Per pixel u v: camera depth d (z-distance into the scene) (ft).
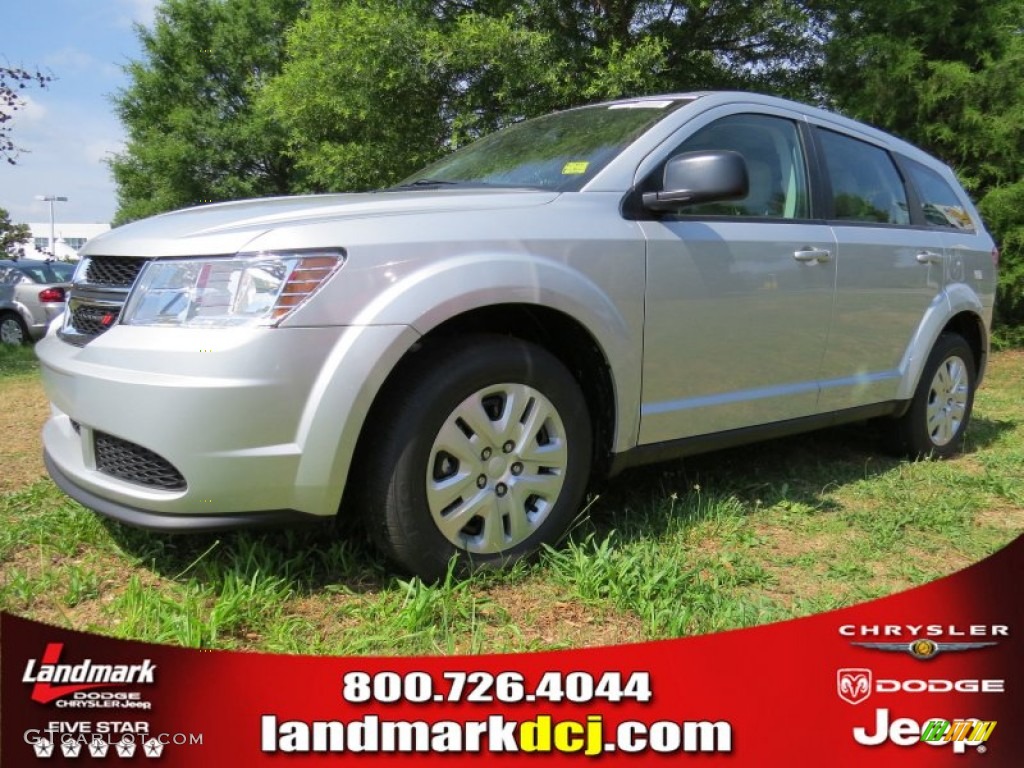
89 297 8.61
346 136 31.68
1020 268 31.01
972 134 31.24
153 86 81.97
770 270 10.96
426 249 8.11
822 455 14.55
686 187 9.32
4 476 12.64
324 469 7.64
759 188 11.38
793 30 31.50
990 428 17.58
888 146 14.15
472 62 27.20
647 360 9.71
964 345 15.03
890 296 13.07
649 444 9.99
